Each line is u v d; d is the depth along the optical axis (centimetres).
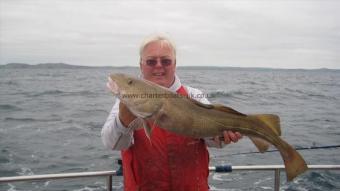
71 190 793
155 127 318
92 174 377
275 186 416
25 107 2620
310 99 3709
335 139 1466
